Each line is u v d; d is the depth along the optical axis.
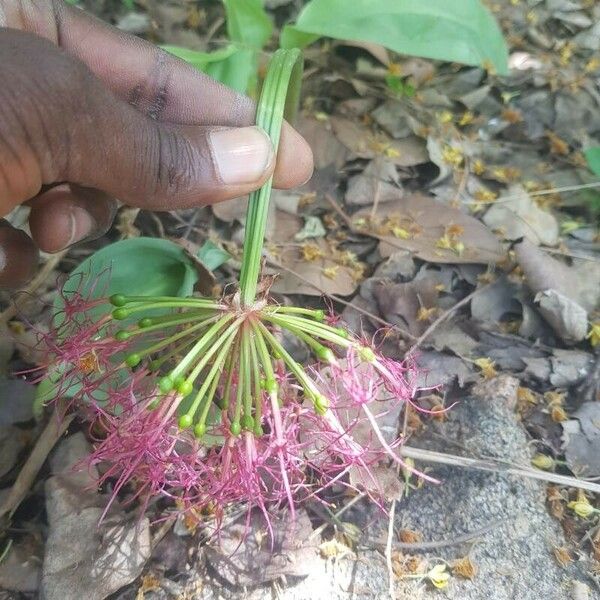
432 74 0.31
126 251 0.20
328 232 0.26
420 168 0.29
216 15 0.33
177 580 0.19
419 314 0.24
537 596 0.19
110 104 0.14
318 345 0.15
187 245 0.25
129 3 0.32
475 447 0.21
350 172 0.28
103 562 0.19
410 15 0.23
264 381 0.14
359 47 0.31
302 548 0.19
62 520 0.19
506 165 0.30
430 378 0.22
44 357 0.19
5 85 0.12
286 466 0.16
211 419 0.17
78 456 0.20
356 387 0.15
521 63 0.33
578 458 0.21
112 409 0.17
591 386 0.23
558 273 0.25
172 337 0.15
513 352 0.23
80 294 0.18
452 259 0.25
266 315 0.15
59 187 0.18
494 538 0.20
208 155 0.15
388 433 0.20
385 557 0.19
